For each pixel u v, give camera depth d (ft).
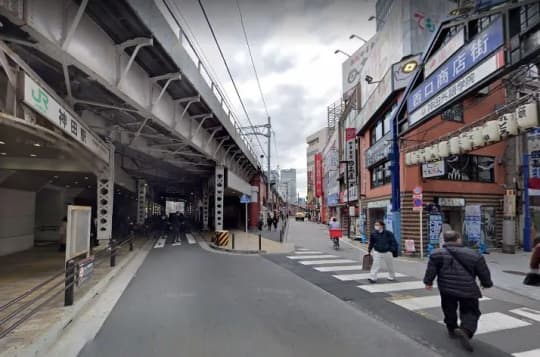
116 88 31.94
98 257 39.60
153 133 54.90
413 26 57.98
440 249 16.01
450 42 35.53
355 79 113.60
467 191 52.29
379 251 29.35
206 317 19.03
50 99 23.89
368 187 68.59
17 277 30.17
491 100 53.72
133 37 31.17
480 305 22.09
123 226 91.71
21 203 51.49
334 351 14.44
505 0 28.48
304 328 17.31
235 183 96.99
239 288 26.58
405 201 48.96
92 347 14.78
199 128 58.65
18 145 33.17
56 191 67.15
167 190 168.14
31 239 54.95
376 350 14.57
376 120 65.16
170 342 15.34
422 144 43.47
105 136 47.26
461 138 35.19
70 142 31.68
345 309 20.84
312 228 127.34
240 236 82.43
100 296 23.81
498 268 36.65
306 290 26.02
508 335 16.44
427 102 39.70
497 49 28.02
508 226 50.57
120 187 79.71
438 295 24.49
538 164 54.90
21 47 26.03
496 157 55.01
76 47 26.07
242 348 14.71
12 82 19.06
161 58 36.32
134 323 17.95
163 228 111.65
